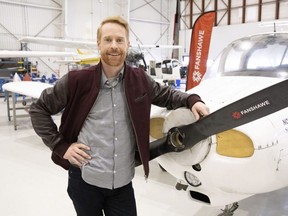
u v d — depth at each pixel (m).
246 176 1.47
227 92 1.77
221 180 1.50
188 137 1.48
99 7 15.50
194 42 3.99
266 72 2.11
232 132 1.45
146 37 17.34
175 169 1.64
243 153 1.44
